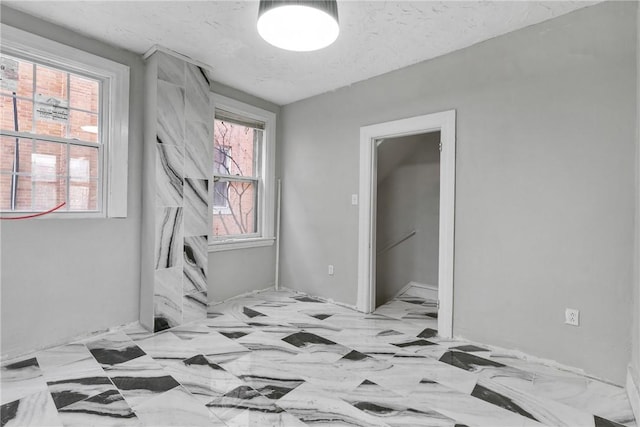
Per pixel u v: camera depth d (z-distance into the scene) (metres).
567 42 2.26
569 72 2.25
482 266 2.64
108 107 2.77
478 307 2.66
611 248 2.09
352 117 3.56
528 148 2.42
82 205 2.68
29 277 2.38
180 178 3.03
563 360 2.26
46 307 2.46
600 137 2.14
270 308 3.56
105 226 2.77
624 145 2.05
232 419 1.70
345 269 3.65
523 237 2.44
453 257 2.79
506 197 2.52
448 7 2.19
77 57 2.55
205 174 3.25
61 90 2.57
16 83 2.36
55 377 2.07
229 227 3.89
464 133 2.74
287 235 4.29
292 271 4.22
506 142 2.52
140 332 2.84
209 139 3.40
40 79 2.47
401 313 3.49
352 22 2.36
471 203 2.70
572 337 2.23
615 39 2.08
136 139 2.94
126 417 1.70
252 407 1.80
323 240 3.87
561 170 2.28
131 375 2.12
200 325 3.04
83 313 2.66
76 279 2.62
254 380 2.08
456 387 2.03
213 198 3.69
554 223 2.31
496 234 2.57
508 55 2.51
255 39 2.67
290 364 2.30
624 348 2.04
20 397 1.85
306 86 3.66
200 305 3.20
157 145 2.85
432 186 4.21
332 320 3.22
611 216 2.10
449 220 2.80
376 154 3.49
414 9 2.21
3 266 2.28
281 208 4.36
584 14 2.19
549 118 2.33
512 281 2.49
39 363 2.25
